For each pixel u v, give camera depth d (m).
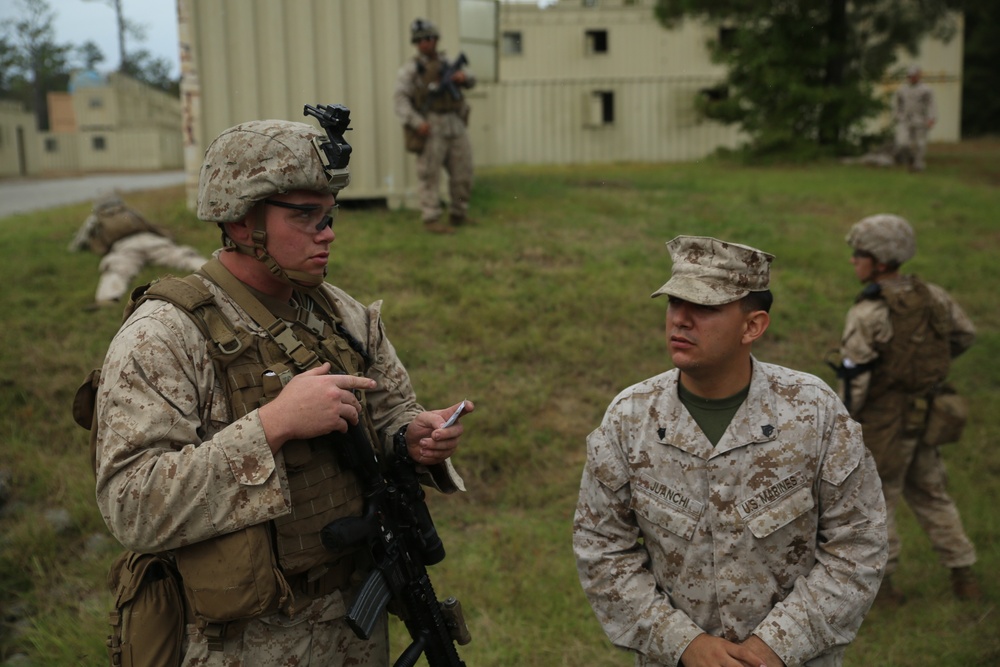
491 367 6.37
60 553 4.51
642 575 2.40
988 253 9.73
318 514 2.17
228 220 2.17
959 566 4.39
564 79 23.09
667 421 2.37
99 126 37.94
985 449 5.94
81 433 5.34
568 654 3.81
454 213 8.92
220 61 8.95
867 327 4.22
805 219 10.70
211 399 2.13
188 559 2.04
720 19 17.95
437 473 2.52
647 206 10.85
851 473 2.31
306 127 2.23
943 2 17.47
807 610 2.24
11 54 57.31
